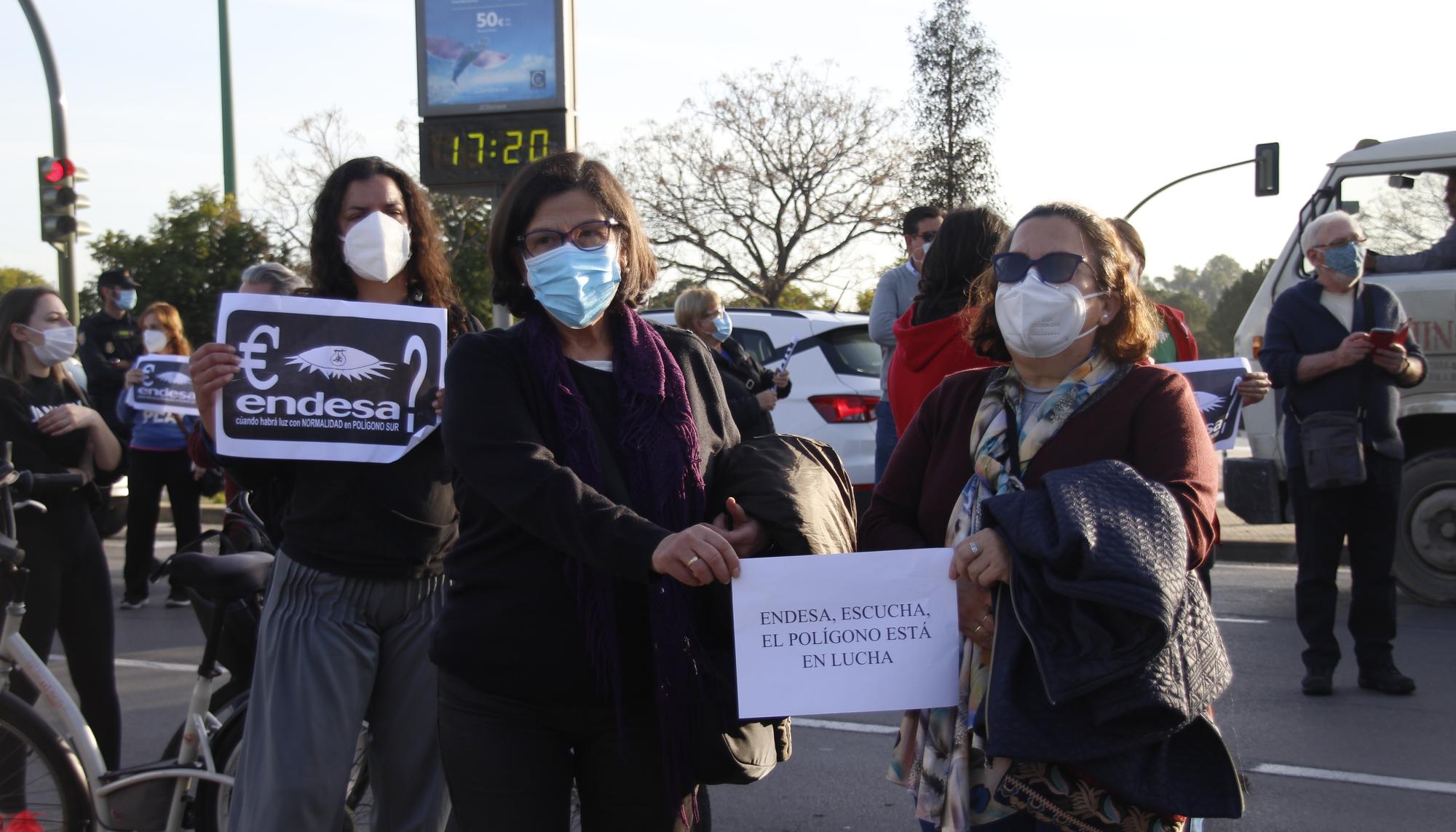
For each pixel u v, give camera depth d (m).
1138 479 2.10
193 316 22.58
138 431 8.58
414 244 3.34
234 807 3.07
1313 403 5.71
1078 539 1.99
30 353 4.40
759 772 2.42
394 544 3.06
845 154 36.66
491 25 9.55
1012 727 2.07
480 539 2.40
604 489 2.37
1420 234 7.75
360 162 3.30
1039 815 2.17
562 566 2.34
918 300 3.78
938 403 2.58
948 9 37.75
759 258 37.38
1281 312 5.82
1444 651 6.64
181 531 8.80
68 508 4.25
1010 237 2.42
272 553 3.85
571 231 2.41
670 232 37.03
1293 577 9.19
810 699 2.25
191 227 22.73
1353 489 5.79
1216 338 60.94
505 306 2.54
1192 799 2.11
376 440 3.07
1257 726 5.38
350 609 3.07
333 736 2.99
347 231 3.23
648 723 2.42
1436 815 4.36
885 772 5.02
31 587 4.14
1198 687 2.07
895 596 2.26
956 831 2.23
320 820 2.98
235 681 3.82
